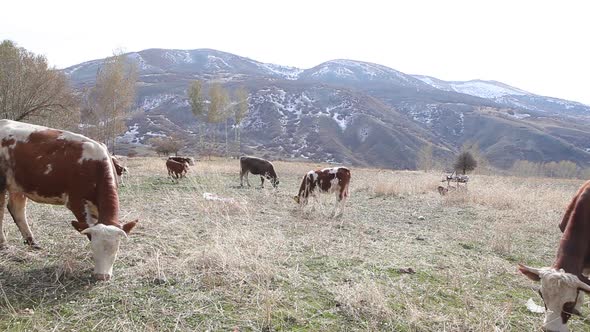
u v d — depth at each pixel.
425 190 16.59
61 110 32.34
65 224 7.91
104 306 4.59
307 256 6.75
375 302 4.88
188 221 8.60
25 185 5.89
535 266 6.95
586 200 4.61
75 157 5.77
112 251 5.22
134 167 24.47
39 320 4.18
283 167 31.36
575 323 4.87
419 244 7.89
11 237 6.73
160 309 4.59
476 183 18.91
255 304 4.81
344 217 10.55
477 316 4.79
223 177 21.14
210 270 5.65
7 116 29.34
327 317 4.62
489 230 9.40
